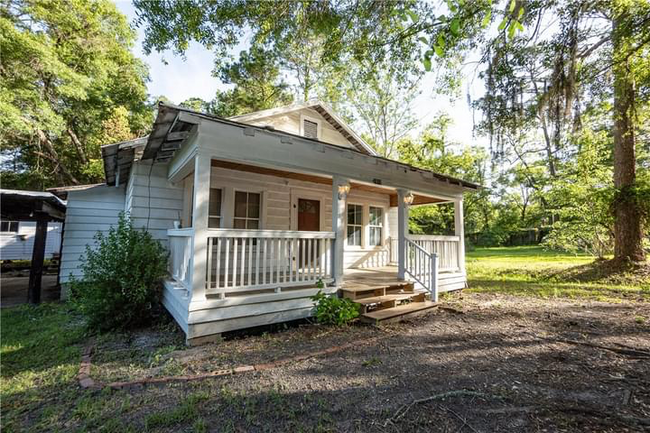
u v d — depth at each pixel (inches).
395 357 134.4
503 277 389.4
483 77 191.8
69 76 487.2
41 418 91.2
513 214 950.4
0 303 264.4
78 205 287.3
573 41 171.5
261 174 266.5
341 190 213.5
